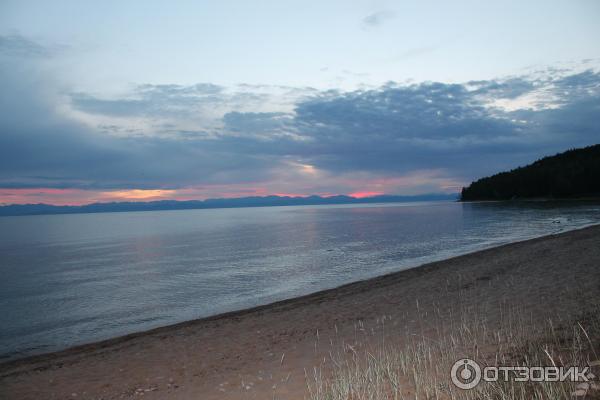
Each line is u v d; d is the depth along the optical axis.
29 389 8.35
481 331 7.83
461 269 18.77
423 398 4.98
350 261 29.34
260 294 19.97
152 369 8.82
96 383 8.25
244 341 10.45
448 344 7.31
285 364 7.79
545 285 11.98
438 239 41.53
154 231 90.31
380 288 16.73
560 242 24.05
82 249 52.00
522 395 4.25
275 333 10.94
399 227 64.19
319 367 7.23
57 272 31.31
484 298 11.49
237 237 59.88
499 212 91.88
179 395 6.80
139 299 20.50
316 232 62.72
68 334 14.71
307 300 16.30
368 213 155.12
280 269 27.53
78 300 20.91
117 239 68.25
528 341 6.43
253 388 6.57
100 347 12.09
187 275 27.27
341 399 5.18
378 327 9.85
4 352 12.83
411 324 9.68
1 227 145.88
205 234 70.12
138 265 33.84
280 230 71.62
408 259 28.59
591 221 49.25
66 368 9.80
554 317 7.90
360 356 7.54
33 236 85.62
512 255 21.23
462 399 4.71
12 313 18.31
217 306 17.95
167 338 12.02
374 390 5.35
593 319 6.99
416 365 6.24
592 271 13.16
